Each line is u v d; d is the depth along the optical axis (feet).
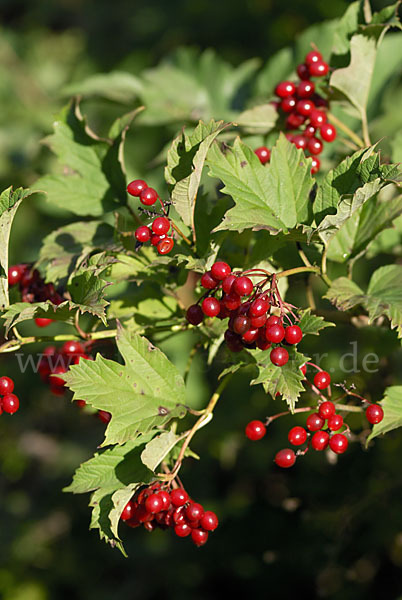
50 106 6.17
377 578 3.90
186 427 4.42
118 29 7.52
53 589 6.23
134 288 3.19
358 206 2.83
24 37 8.05
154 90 3.84
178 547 5.57
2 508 6.82
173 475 2.85
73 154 3.16
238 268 2.99
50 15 8.41
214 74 3.87
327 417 2.88
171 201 2.85
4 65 7.27
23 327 5.14
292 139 3.12
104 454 2.87
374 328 3.28
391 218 3.00
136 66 7.02
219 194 3.13
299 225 2.83
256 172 2.89
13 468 6.97
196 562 5.19
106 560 6.20
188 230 2.97
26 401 6.46
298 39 3.69
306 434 2.89
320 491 3.74
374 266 3.84
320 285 4.05
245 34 6.69
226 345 2.89
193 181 2.84
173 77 3.87
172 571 5.45
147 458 2.83
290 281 3.06
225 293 2.81
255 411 4.53
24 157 5.40
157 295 3.06
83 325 3.47
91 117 5.95
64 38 8.33
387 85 3.48
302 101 3.11
